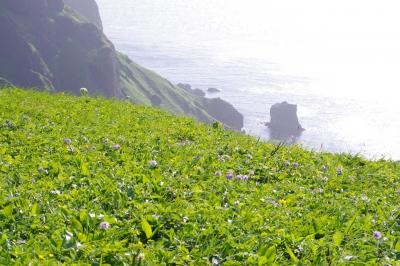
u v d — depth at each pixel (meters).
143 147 12.64
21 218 7.00
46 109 17.30
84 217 7.03
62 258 5.90
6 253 5.80
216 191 9.21
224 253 6.59
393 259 6.95
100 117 17.00
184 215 7.55
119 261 5.94
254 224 7.55
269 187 10.30
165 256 6.25
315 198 9.82
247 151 13.48
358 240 7.36
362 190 11.19
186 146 13.38
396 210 9.30
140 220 7.23
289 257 6.82
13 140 12.14
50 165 9.85
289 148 15.30
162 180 9.44
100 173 9.52
